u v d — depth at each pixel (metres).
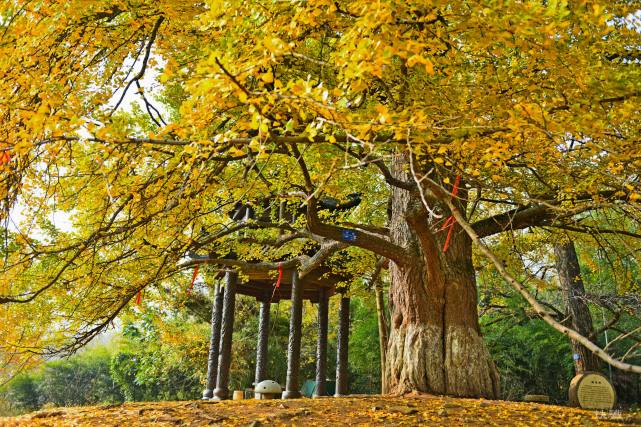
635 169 5.46
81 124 3.90
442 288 8.75
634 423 6.21
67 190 6.62
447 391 8.34
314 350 29.86
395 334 9.05
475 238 3.35
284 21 4.48
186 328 25.27
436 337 8.65
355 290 15.18
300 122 5.47
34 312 8.31
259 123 3.66
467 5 4.07
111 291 8.52
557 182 7.19
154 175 5.77
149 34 6.14
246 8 4.24
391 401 7.47
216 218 9.69
